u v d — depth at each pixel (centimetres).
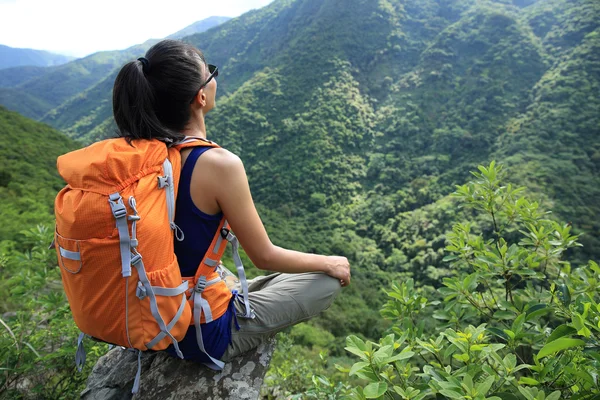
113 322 104
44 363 211
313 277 143
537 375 122
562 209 3462
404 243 4272
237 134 7125
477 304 171
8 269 438
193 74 119
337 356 1711
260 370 142
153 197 104
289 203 5734
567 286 160
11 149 2923
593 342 121
